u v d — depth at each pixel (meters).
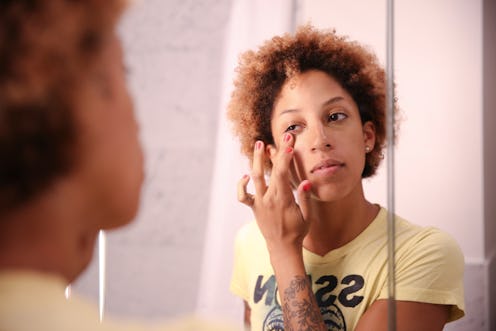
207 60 1.02
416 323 0.73
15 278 0.24
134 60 1.04
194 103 1.02
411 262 0.75
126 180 0.28
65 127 0.24
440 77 0.97
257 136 0.84
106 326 0.25
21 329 0.23
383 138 0.81
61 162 0.24
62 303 0.25
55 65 0.23
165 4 1.04
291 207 0.76
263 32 1.00
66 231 0.26
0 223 0.24
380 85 0.80
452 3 0.98
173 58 1.03
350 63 0.80
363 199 0.80
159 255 1.01
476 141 0.96
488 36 0.98
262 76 0.83
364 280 0.76
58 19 0.24
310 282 0.79
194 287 0.99
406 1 0.99
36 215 0.24
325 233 0.79
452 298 0.74
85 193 0.26
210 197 1.01
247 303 0.90
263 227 0.77
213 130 1.01
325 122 0.79
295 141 0.80
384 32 0.94
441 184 0.97
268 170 0.84
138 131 0.30
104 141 0.26
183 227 1.01
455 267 0.76
